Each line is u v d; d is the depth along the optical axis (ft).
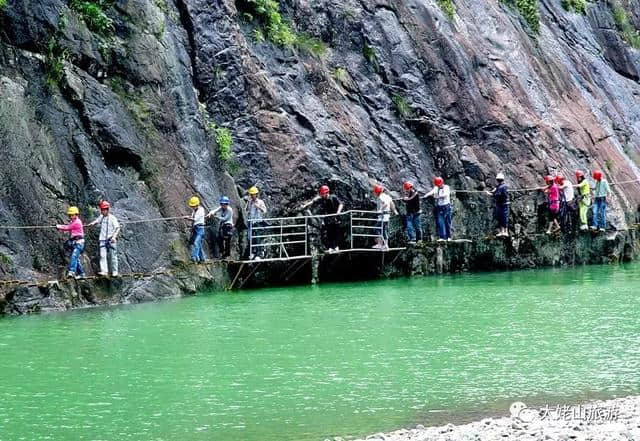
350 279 110.01
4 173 82.43
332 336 70.28
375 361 61.93
